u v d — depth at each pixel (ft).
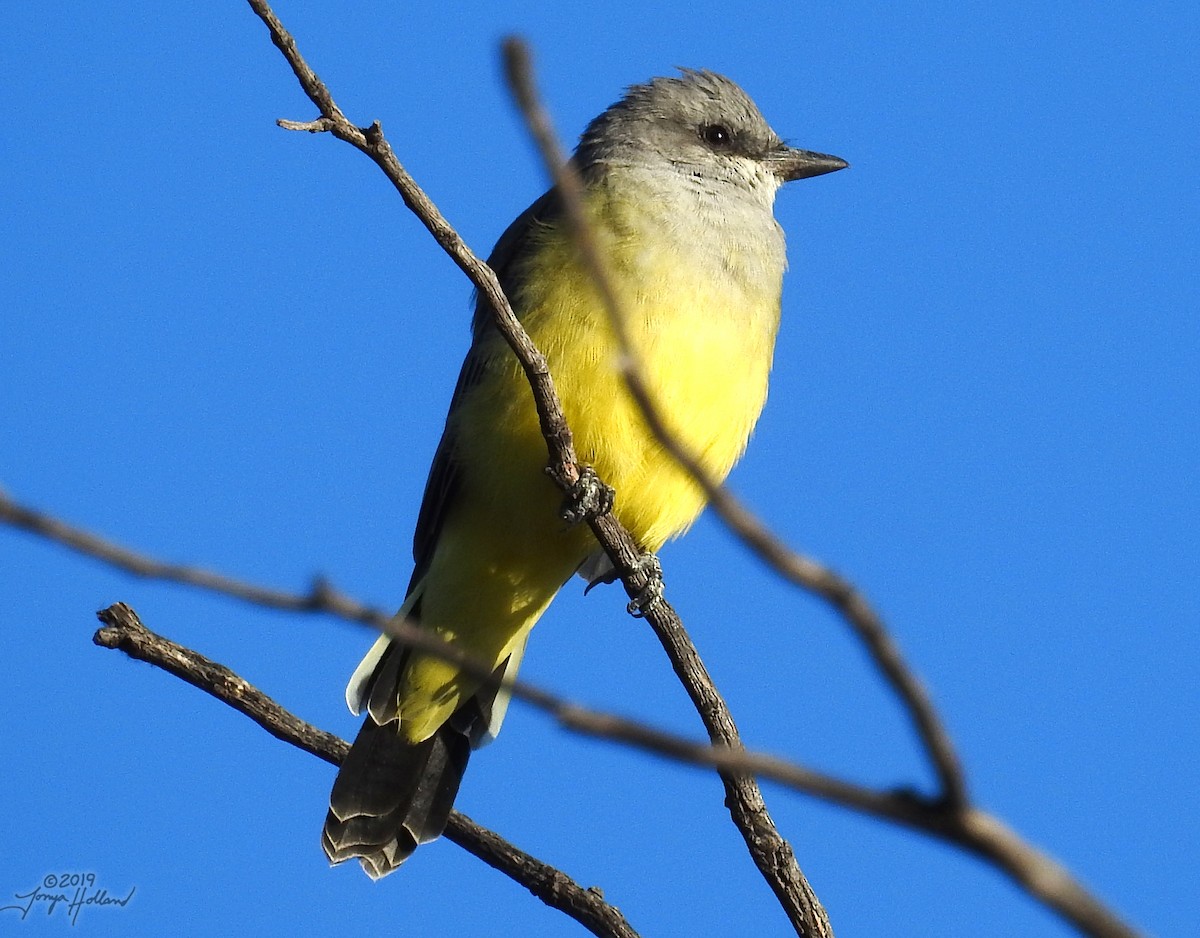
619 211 36.73
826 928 26.45
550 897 30.17
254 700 31.14
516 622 38.27
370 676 37.42
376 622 11.57
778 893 26.71
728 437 36.40
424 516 38.65
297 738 31.24
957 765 9.12
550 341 35.14
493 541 37.22
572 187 11.87
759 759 9.53
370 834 36.22
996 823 9.11
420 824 36.55
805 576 9.38
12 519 10.71
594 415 34.73
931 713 9.16
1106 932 8.67
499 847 30.83
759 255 37.37
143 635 30.73
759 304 37.09
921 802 9.21
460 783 37.14
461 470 37.27
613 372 34.50
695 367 35.19
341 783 36.55
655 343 34.96
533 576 37.81
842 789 9.36
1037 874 8.91
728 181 40.63
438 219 26.84
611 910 29.99
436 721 37.35
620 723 9.81
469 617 37.96
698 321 35.50
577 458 34.58
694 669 31.14
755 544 9.45
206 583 11.22
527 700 9.93
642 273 35.53
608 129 41.37
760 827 27.09
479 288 27.89
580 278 35.19
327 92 24.52
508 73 10.27
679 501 36.40
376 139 25.22
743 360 36.29
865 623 9.28
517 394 35.45
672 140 40.68
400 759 37.01
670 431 11.30
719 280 36.32
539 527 36.76
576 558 37.78
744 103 42.27
